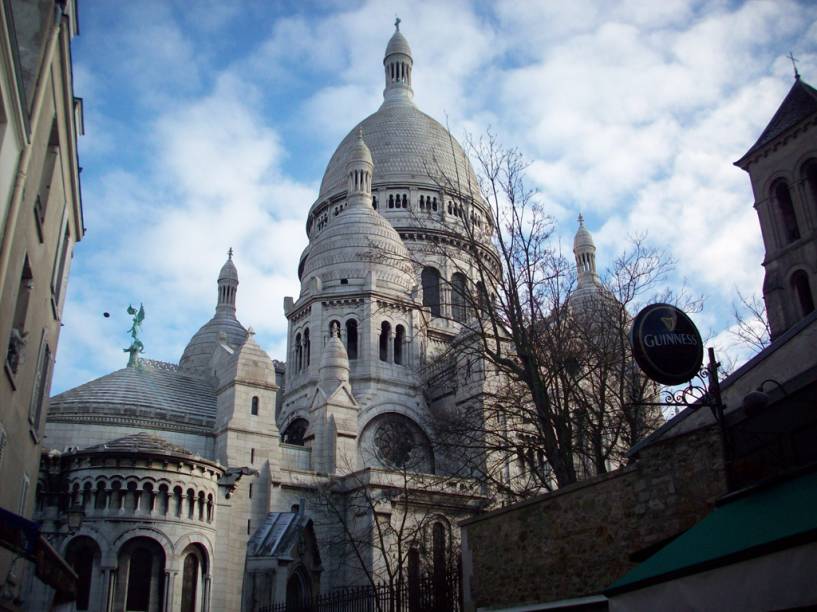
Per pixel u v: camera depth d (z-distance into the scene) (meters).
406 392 73.38
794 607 11.70
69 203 32.06
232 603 53.38
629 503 19.42
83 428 58.59
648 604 14.24
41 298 27.89
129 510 49.78
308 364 75.31
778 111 53.41
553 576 21.27
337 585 57.22
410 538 55.50
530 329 34.06
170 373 70.69
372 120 103.25
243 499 57.78
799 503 13.17
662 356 18.30
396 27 116.56
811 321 16.55
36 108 21.86
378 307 70.94
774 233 50.84
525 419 35.09
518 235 34.66
